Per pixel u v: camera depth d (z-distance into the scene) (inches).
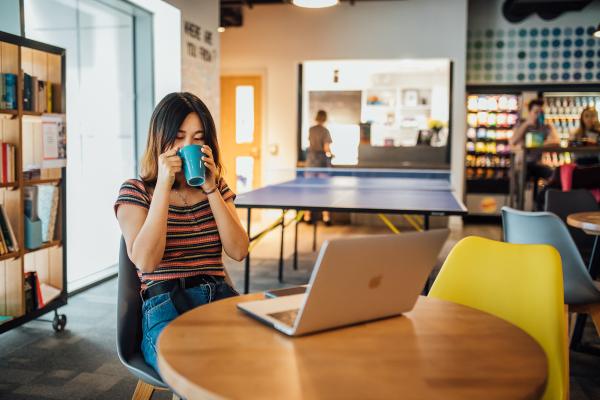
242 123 361.1
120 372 118.0
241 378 39.8
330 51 348.2
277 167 359.3
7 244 130.3
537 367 42.8
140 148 221.9
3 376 115.1
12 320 130.1
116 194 214.4
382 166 329.7
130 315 70.8
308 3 184.7
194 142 76.2
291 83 353.7
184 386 39.4
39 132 140.9
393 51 343.0
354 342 47.3
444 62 363.3
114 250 215.8
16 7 141.2
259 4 344.8
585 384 113.0
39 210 141.4
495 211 371.9
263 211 363.9
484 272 71.7
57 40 185.5
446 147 334.0
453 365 42.9
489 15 366.9
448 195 173.0
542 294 66.2
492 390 38.7
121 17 211.3
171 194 75.2
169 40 217.6
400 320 53.5
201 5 236.1
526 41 365.4
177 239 73.6
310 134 331.0
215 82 253.0
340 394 37.5
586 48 361.7
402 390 38.4
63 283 145.5
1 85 127.1
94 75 200.1
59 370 118.6
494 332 50.7
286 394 37.4
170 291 71.1
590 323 153.0
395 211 139.0
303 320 47.4
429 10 338.3
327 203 149.9
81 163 196.1
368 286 49.1
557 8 357.7
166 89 219.6
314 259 239.9
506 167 376.8
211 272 74.9
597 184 241.9
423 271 52.6
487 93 370.0
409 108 382.9
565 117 373.7
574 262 107.3
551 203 159.8
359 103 382.0
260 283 196.4
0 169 126.5
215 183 75.6
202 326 50.8
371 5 342.3
